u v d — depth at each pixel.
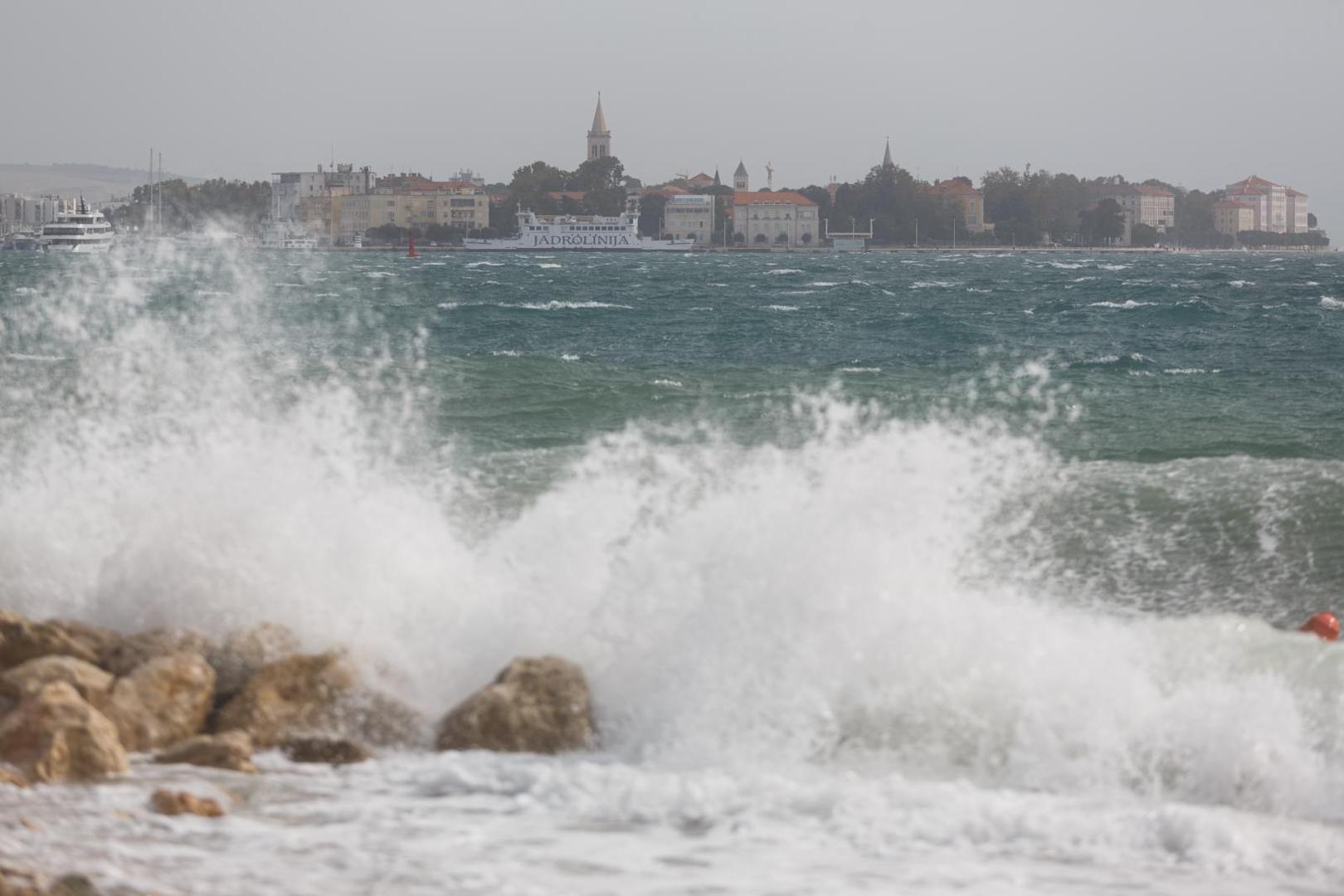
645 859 18.16
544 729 23.27
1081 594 30.98
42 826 18.83
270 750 22.81
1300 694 22.86
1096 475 38.47
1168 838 18.84
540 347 112.50
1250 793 20.67
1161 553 33.06
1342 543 33.25
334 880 17.20
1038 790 21.34
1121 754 21.72
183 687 23.58
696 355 105.88
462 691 25.61
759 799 20.36
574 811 20.06
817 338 125.56
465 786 21.17
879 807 19.94
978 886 17.31
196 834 18.83
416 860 17.97
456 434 54.75
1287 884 17.52
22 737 21.23
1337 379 86.56
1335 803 20.27
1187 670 23.86
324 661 24.17
